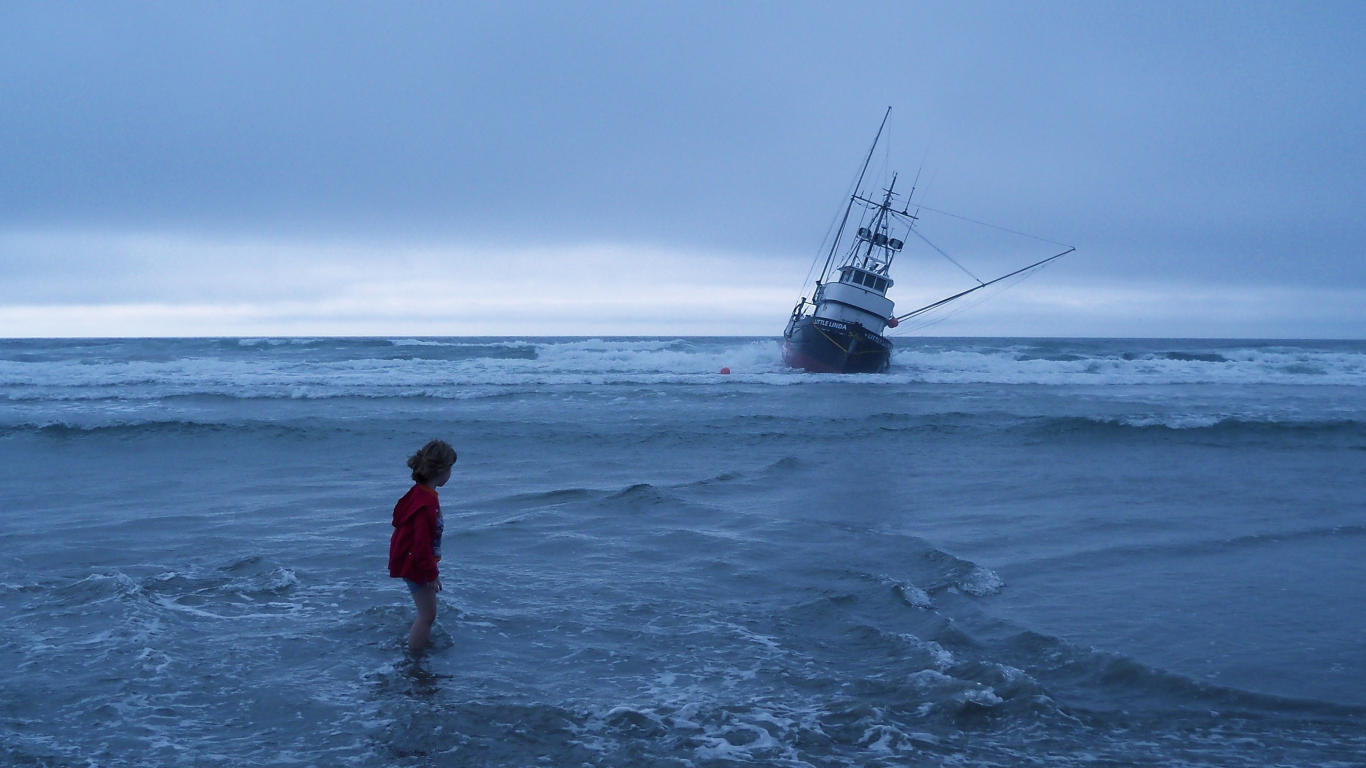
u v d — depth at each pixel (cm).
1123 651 564
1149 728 446
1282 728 447
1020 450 1577
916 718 453
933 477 1290
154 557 796
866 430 1788
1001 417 1969
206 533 903
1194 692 489
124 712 450
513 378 2967
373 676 504
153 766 389
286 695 474
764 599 679
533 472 1339
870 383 3048
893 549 844
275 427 1705
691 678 511
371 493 1148
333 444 1588
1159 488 1205
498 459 1464
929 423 1888
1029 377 3297
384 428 1742
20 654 533
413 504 543
